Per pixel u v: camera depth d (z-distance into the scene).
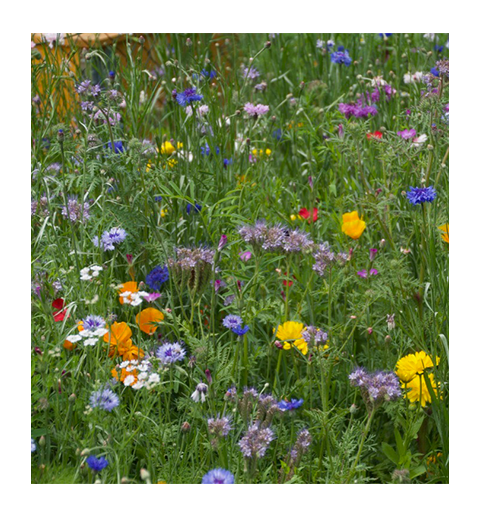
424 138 3.08
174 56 4.15
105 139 3.25
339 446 2.30
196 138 3.37
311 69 4.80
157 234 2.71
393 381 2.19
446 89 3.04
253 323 2.74
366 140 3.50
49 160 3.39
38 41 3.84
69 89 3.64
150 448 2.21
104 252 2.99
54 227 2.81
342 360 2.70
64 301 2.51
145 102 3.53
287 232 2.66
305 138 4.14
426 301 2.74
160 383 2.15
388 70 4.60
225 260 2.99
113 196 3.10
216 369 2.42
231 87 3.91
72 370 2.25
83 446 2.06
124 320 2.81
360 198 3.04
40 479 1.97
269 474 2.23
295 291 2.98
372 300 2.64
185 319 2.60
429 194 2.57
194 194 3.14
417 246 2.99
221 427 2.09
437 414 2.35
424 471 2.31
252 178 3.57
